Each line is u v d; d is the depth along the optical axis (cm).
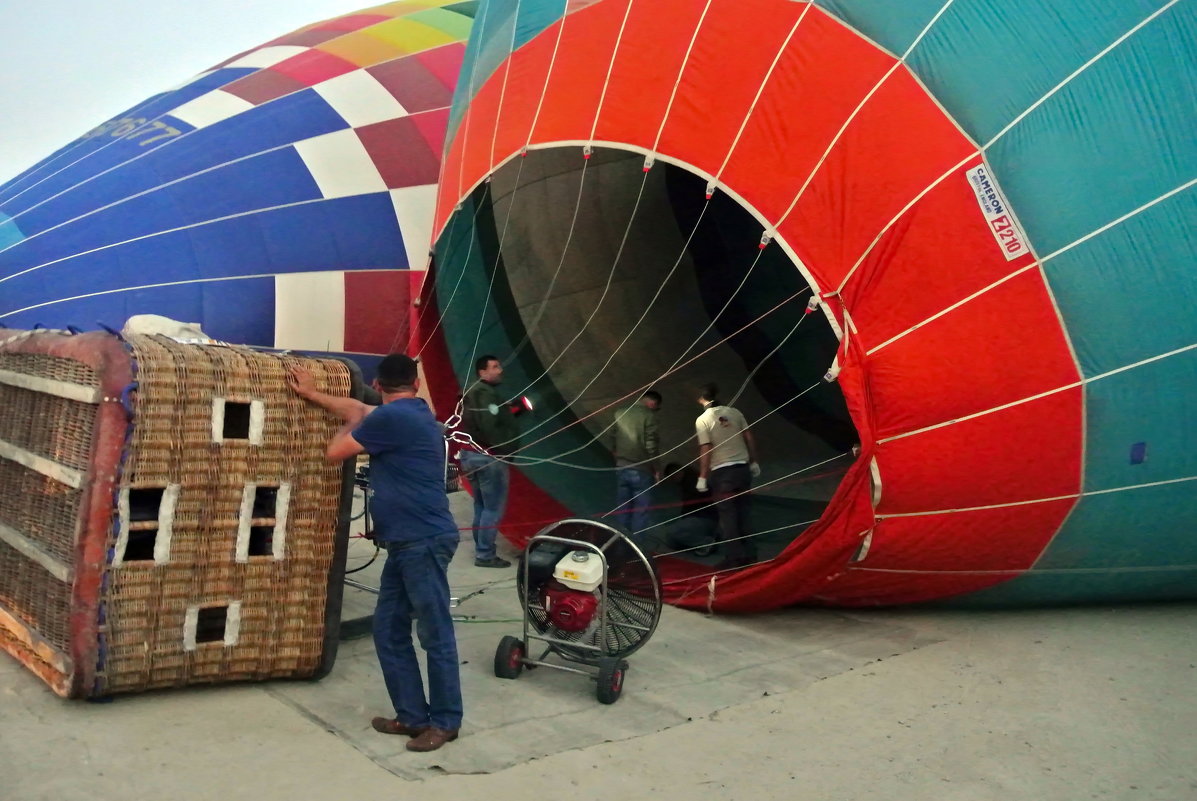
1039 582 547
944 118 490
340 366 416
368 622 495
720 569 645
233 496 389
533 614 461
